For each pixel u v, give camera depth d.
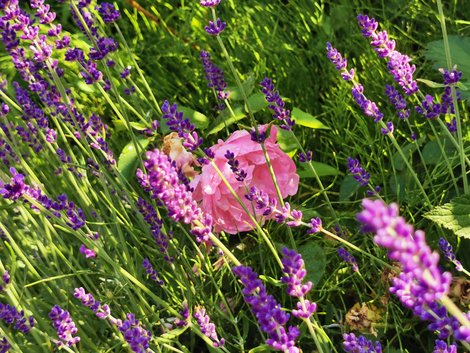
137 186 0.83
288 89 0.91
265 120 0.87
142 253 0.78
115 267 0.62
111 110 0.92
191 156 0.73
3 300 0.76
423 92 0.86
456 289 0.65
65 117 0.75
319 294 0.71
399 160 0.77
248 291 0.47
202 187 0.69
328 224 0.74
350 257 0.67
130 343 0.54
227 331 0.72
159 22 1.03
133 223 0.81
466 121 0.81
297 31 0.96
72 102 0.77
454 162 0.76
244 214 0.71
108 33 1.02
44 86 0.77
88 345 0.68
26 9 1.05
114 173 0.74
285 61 0.94
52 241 0.75
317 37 0.95
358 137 0.80
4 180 0.72
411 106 0.85
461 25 0.91
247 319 0.69
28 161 0.84
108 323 0.69
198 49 0.98
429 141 0.82
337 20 0.96
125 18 1.06
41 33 0.98
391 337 0.69
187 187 0.66
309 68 0.93
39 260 0.75
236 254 0.76
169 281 0.75
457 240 0.70
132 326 0.60
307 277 0.70
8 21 0.74
